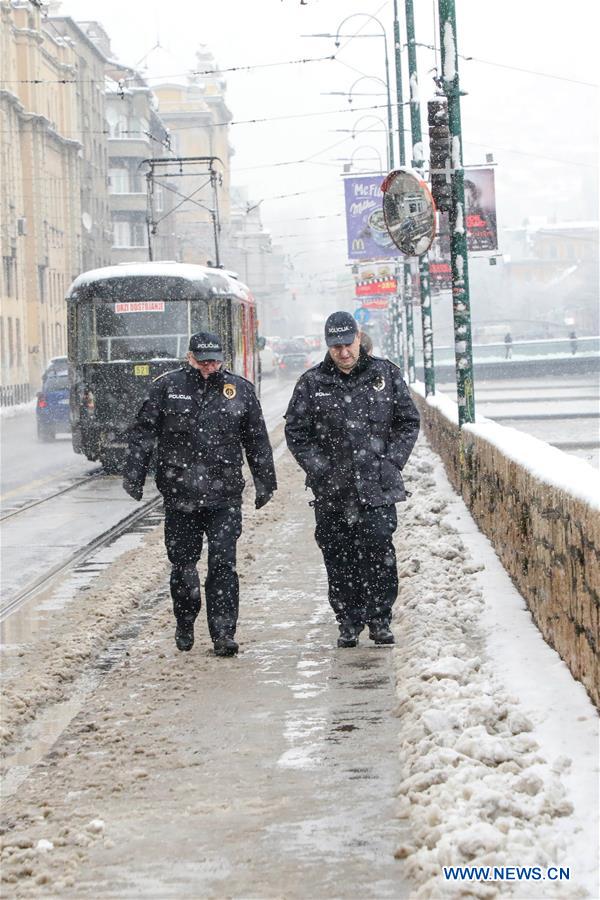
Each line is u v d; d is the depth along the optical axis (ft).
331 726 34.19
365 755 31.50
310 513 81.35
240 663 42.16
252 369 143.43
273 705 36.68
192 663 42.47
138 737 34.37
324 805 28.14
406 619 45.50
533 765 27.86
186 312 112.37
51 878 25.02
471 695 33.58
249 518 77.97
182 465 43.34
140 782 30.63
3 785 31.68
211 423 43.24
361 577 43.86
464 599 47.16
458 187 80.48
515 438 56.29
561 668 36.06
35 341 329.31
